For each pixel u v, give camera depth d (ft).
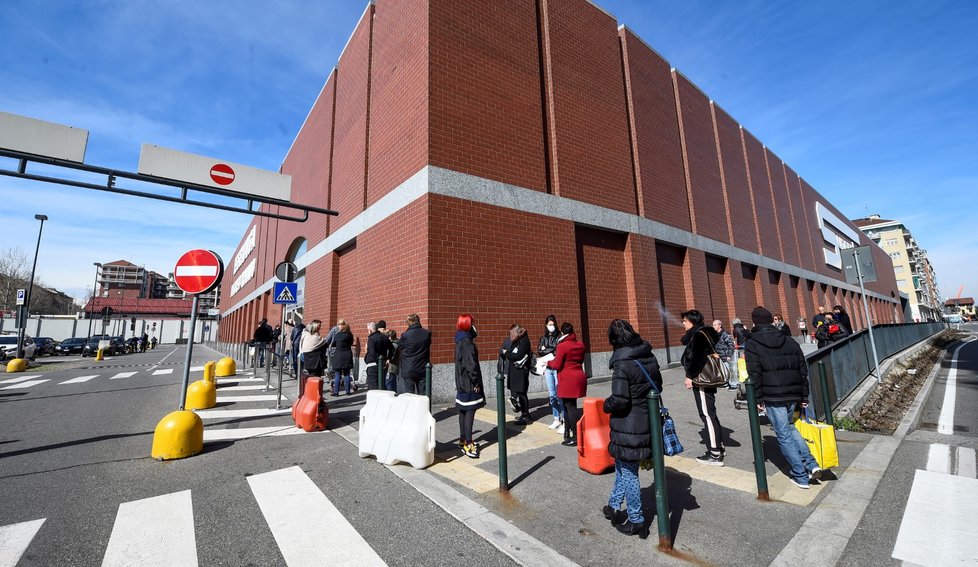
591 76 43.88
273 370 51.78
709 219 59.36
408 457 15.39
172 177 22.48
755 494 12.91
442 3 32.91
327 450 17.80
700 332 16.28
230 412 25.90
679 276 52.19
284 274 29.78
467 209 31.50
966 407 26.32
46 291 241.14
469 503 12.34
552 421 23.17
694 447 18.12
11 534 10.50
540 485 13.83
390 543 10.16
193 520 11.34
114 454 17.34
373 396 17.34
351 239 42.63
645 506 12.30
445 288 29.58
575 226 39.47
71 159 20.11
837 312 43.19
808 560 9.32
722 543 10.05
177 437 16.70
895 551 9.63
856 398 25.40
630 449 10.29
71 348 108.78
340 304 46.88
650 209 48.14
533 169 36.14
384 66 38.78
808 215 98.68
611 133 44.60
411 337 21.34
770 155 84.12
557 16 41.78
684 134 57.62
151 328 236.84
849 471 14.69
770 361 13.58
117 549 9.80
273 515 11.67
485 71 34.45
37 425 22.77
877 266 153.48
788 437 13.41
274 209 81.61
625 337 10.94
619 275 43.34
